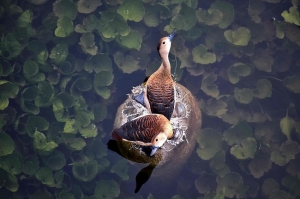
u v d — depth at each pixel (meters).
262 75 11.48
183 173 10.37
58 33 11.36
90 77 11.23
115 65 11.43
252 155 10.37
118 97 11.10
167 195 10.11
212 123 10.92
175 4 12.02
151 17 11.88
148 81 10.24
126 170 10.22
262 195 10.07
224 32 11.67
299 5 12.05
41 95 10.88
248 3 12.22
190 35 11.78
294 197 9.99
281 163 10.37
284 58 11.64
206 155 10.34
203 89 11.14
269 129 10.81
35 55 11.29
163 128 9.51
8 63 11.09
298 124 10.83
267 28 11.95
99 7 11.99
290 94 11.26
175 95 10.26
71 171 10.24
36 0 11.92
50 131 10.56
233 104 11.09
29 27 11.59
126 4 11.71
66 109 10.73
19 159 10.13
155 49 11.64
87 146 10.51
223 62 11.56
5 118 10.63
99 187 9.98
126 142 10.20
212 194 10.02
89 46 11.33
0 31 11.48
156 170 10.19
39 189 10.04
